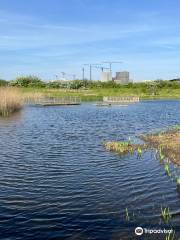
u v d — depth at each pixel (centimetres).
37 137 3189
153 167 1989
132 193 1541
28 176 1825
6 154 2384
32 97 8781
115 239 1110
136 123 4428
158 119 4953
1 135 3294
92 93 12062
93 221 1245
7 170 1944
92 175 1839
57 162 2147
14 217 1285
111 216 1288
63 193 1549
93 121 4694
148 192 1552
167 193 1535
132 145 2714
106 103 8925
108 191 1572
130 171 1912
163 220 1247
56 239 1114
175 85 14375
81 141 2964
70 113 6022
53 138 3130
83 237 1127
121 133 3484
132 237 1121
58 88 13662
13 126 4022
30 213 1322
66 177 1805
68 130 3725
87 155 2359
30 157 2292
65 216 1291
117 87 14212
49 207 1381
